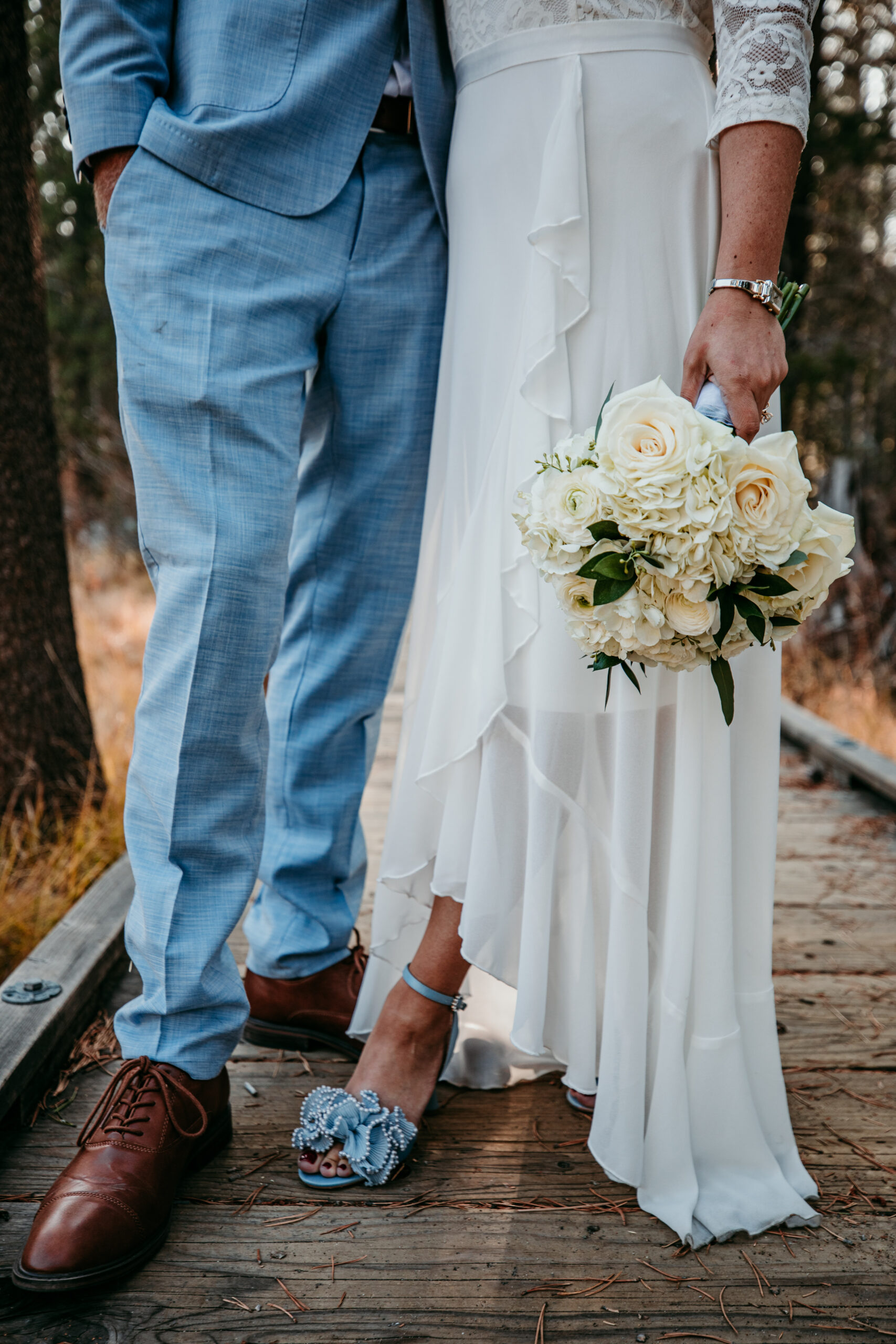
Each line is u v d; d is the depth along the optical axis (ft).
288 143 4.56
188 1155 4.28
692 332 4.27
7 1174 4.50
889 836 9.75
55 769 9.98
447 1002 4.72
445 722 4.59
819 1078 5.37
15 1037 4.97
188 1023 4.36
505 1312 3.77
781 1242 4.17
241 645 4.32
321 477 5.33
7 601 9.56
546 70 4.21
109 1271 3.80
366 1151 4.40
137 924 4.38
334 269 4.79
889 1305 3.84
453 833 4.58
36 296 9.73
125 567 29.66
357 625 5.41
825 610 20.65
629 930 4.31
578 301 4.19
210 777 4.33
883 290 26.99
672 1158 4.32
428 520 4.91
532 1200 4.39
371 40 4.73
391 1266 4.00
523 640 4.33
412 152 5.03
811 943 7.16
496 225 4.38
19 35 9.42
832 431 28.12
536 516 3.73
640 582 3.53
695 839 4.29
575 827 4.49
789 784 11.80
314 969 5.53
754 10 3.85
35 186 9.78
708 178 4.25
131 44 4.38
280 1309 3.77
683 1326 3.72
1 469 9.52
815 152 25.61
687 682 4.23
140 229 4.34
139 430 4.36
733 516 3.48
